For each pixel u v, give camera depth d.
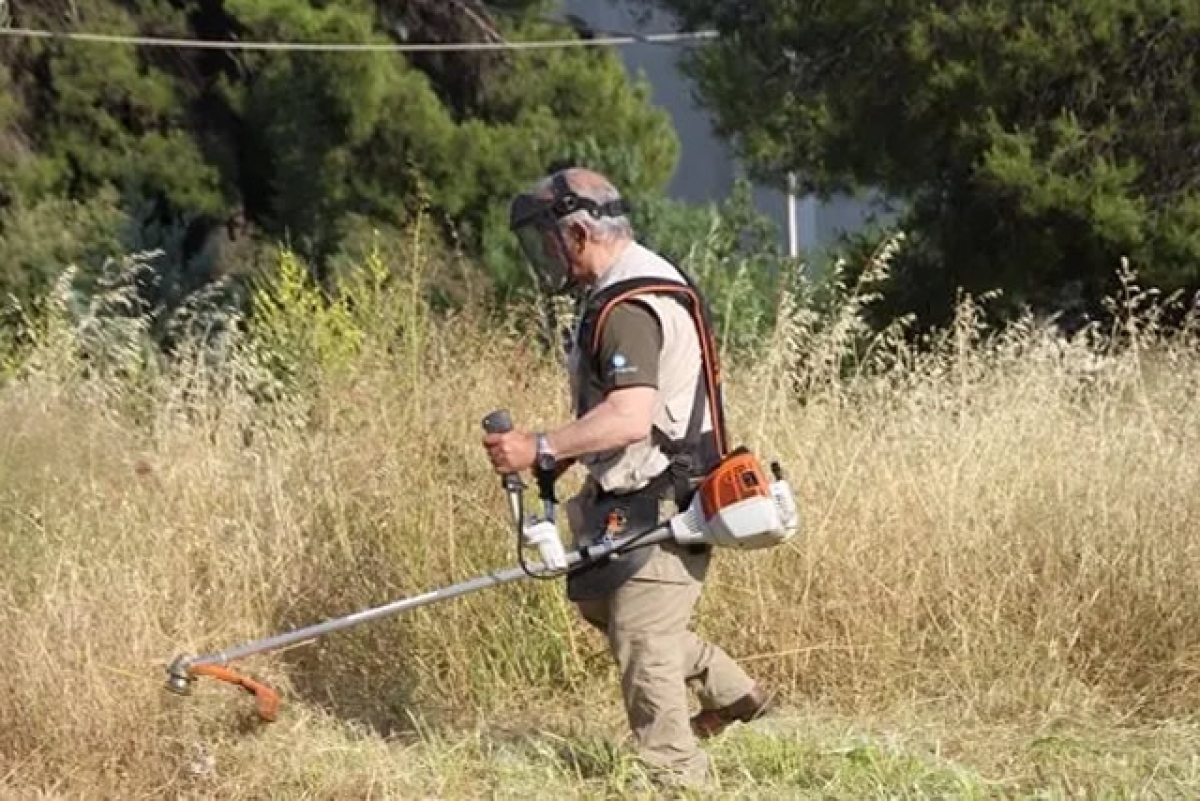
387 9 77.00
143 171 74.62
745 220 67.69
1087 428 28.75
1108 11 51.62
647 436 20.94
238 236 77.00
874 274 36.16
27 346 40.19
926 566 26.23
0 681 22.94
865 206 72.06
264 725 23.67
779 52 57.84
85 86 73.75
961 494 26.88
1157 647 25.47
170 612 25.41
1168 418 29.81
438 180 72.75
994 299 55.38
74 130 74.31
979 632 25.66
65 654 22.97
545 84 77.06
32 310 53.59
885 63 54.66
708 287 45.25
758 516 20.91
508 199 73.44
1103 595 25.73
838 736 23.62
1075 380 30.73
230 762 23.00
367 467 27.17
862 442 27.95
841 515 26.52
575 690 25.92
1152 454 27.94
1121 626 25.59
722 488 21.03
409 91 72.81
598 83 77.06
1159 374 33.22
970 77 52.50
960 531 26.38
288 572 26.47
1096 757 23.03
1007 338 37.03
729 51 59.12
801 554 26.28
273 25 72.38
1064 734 23.77
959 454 27.67
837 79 56.38
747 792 21.80
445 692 25.78
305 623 26.02
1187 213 51.81
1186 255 52.09
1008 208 54.31
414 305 29.62
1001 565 26.20
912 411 29.12
